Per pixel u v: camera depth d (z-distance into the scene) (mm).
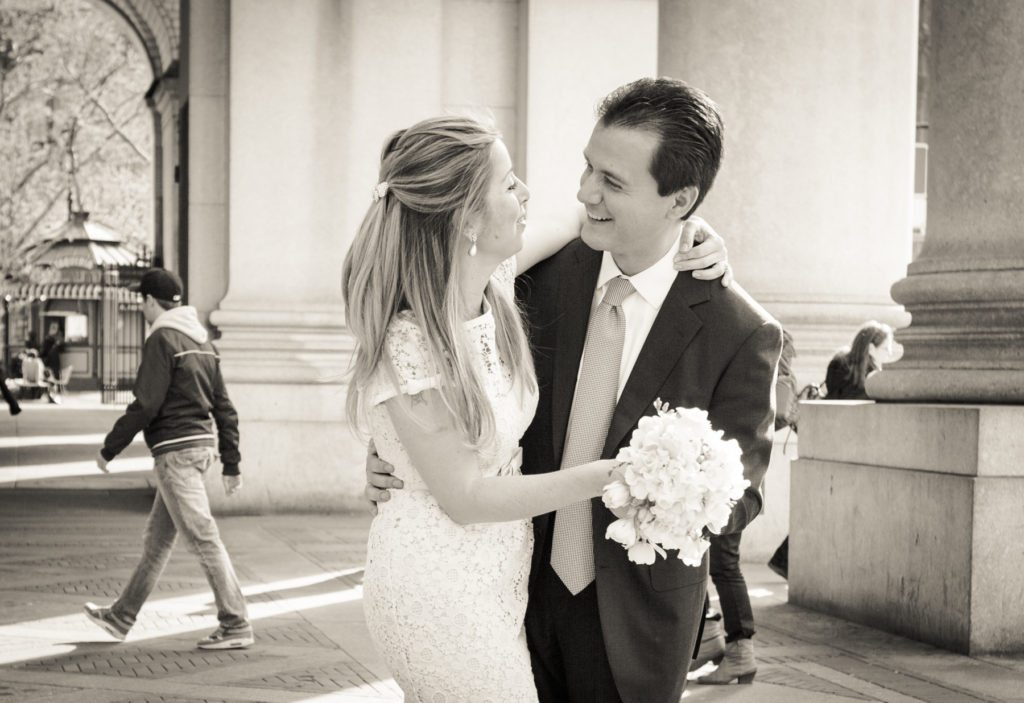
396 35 12102
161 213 27172
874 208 11117
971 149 7098
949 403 6926
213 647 6504
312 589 8172
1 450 18375
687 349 2707
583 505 2770
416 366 2475
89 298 38438
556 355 2846
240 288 11969
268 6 11977
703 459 2400
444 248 2531
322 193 12062
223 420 6754
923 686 5789
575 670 2805
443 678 2561
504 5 12297
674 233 2785
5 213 43125
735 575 5895
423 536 2541
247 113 11969
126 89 43812
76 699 5508
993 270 6922
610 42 12070
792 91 10914
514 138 12312
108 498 13078
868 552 7180
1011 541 6387
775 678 5977
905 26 11312
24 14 41531
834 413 7578
